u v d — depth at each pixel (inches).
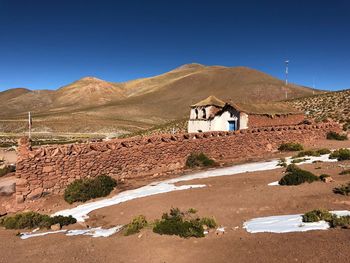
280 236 418.0
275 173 844.0
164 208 605.0
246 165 1047.0
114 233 515.5
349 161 908.0
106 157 904.9
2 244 511.8
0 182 893.8
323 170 802.2
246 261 362.9
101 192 800.3
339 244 370.0
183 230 459.8
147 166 1002.1
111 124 6151.6
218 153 1184.8
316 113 2480.3
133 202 681.6
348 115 2191.2
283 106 1994.3
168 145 1058.7
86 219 622.5
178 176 954.7
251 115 1736.0
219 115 1863.9
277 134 1374.3
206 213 550.0
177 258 392.2
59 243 486.6
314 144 1445.6
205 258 384.2
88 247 453.7
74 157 837.8
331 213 479.8
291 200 579.2
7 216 698.2
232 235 442.0
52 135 4645.7
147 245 435.8
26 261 423.5
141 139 1000.9
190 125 2102.6
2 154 1941.4
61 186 811.4
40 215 647.1
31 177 771.4
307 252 362.3
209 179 856.3
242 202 598.9
